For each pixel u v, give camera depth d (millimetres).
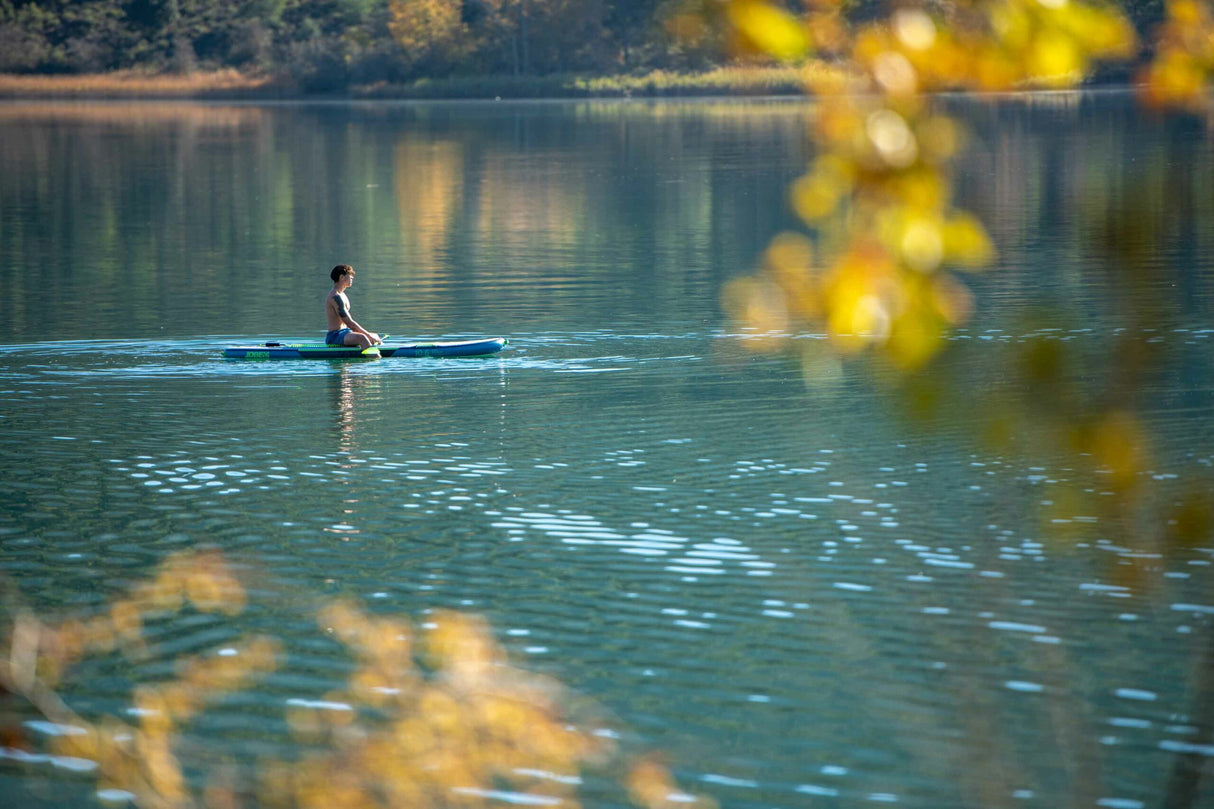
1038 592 37062
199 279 100438
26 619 16938
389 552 42188
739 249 110500
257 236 124812
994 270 92250
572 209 140000
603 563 40781
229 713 30516
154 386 66000
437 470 51062
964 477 47719
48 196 160375
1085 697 30859
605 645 34688
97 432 57375
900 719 30328
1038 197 130875
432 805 25062
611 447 53750
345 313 71938
